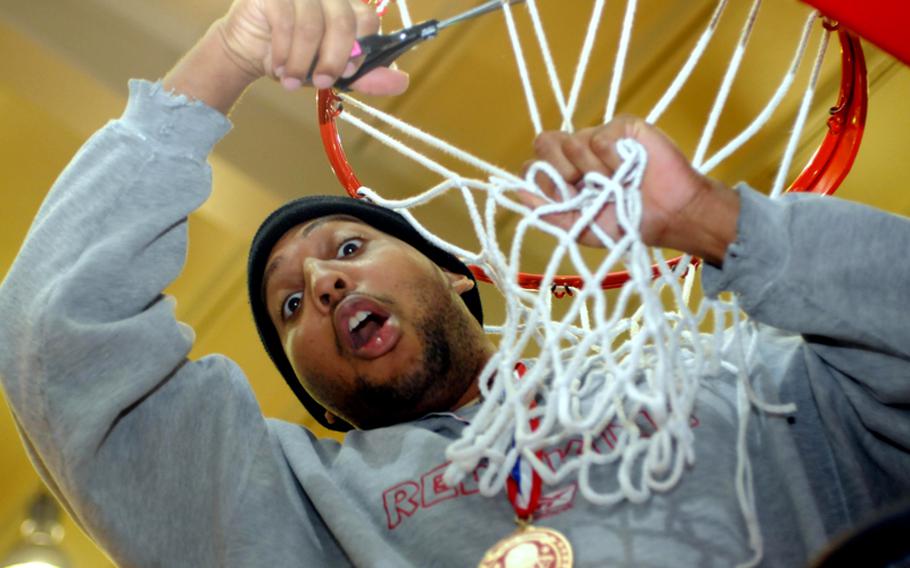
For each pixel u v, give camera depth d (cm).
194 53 144
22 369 137
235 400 145
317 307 152
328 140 169
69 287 135
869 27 115
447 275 165
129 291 139
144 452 139
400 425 145
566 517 124
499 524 126
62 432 135
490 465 126
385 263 154
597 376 142
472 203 136
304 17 130
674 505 122
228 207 245
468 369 153
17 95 239
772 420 133
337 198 166
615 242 124
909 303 119
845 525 126
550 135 128
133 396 135
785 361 141
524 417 123
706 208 121
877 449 131
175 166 142
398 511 132
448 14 224
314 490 137
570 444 131
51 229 141
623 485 121
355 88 137
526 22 224
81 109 241
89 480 135
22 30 231
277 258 162
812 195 132
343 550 135
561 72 224
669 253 201
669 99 139
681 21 221
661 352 120
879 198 238
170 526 137
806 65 217
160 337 139
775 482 127
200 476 140
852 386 132
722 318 130
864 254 119
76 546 266
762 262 119
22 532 249
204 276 256
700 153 137
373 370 149
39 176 255
